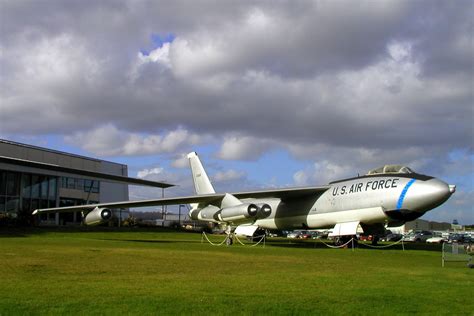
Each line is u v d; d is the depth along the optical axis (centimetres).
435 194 2238
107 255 1648
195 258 1611
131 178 4362
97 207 2977
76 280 990
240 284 962
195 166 3641
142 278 1041
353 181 2627
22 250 1806
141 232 4441
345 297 814
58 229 4125
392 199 2359
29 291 829
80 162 5566
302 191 2792
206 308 701
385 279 1086
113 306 704
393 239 4988
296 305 735
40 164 4022
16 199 4622
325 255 1927
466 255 1491
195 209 3425
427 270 1327
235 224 2820
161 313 665
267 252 2053
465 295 855
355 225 2534
